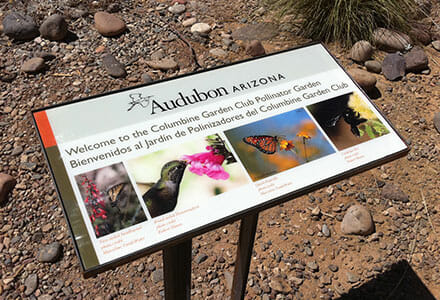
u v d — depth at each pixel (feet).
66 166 2.76
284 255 4.83
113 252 2.54
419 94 6.47
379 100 6.35
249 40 7.03
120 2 7.35
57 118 2.93
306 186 2.93
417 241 4.99
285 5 7.33
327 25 7.13
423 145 5.88
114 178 2.75
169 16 7.23
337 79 3.45
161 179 2.78
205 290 4.57
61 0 7.17
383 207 5.27
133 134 2.94
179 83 3.23
